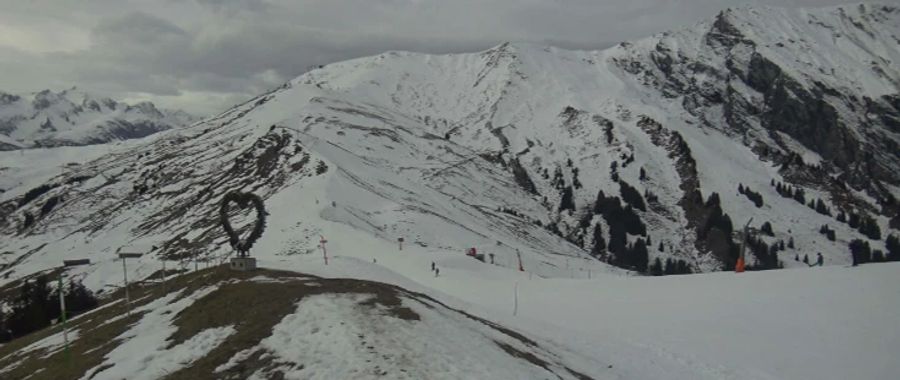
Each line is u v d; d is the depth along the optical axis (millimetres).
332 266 37500
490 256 107625
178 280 33500
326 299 23453
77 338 25984
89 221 177875
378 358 18922
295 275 30203
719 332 34438
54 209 198875
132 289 41375
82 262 93875
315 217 93750
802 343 32438
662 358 29641
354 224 99250
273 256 80062
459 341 21641
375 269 38781
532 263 118750
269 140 169125
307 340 20188
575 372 24031
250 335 21031
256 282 26781
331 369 18312
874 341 31984
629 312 39344
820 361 30047
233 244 30891
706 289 44125
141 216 161875
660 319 37406
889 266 46250
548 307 42000
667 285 47188
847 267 47375
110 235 151125
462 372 18844
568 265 135625
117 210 175250
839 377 28391
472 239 116625
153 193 179375
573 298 44781
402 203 130750
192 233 112250
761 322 35906
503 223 172125
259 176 145875
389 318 22109
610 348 29812
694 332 34562
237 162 167375
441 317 24125
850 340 32344
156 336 23141
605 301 43031
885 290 39469
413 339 20656
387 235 103875
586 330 35000
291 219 95188
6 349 29703
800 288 41875
